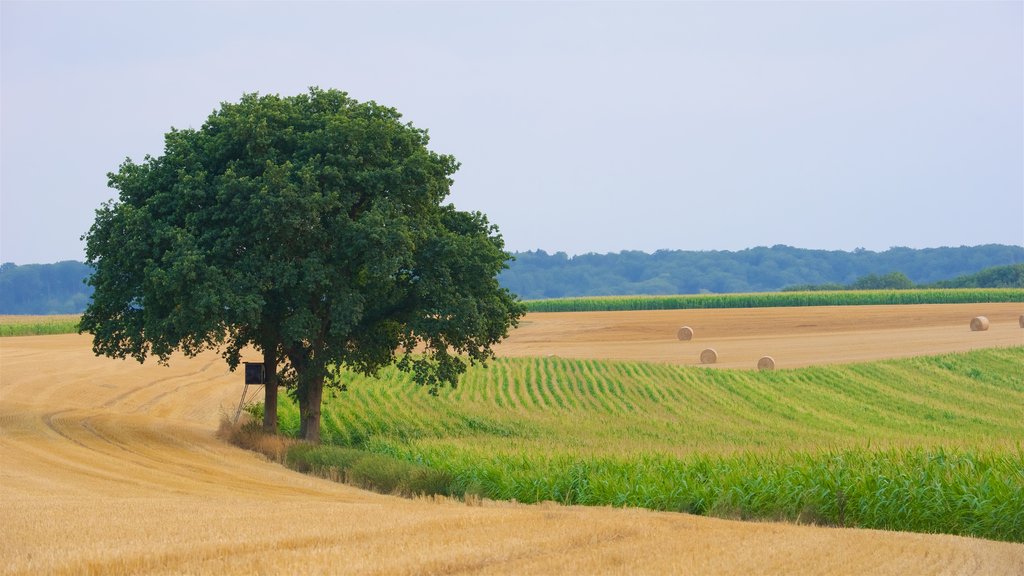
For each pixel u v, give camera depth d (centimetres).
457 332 6138
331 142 5869
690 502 3484
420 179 6009
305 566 1686
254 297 5531
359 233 5638
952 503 3095
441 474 3947
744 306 19388
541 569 1698
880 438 6303
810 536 2191
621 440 6353
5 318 17775
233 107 6169
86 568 1680
